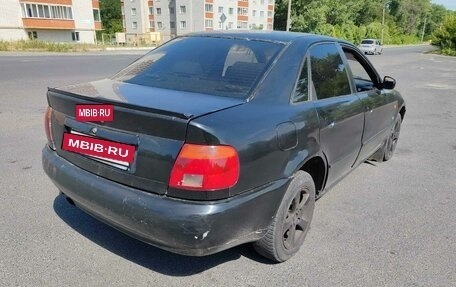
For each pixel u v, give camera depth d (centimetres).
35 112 682
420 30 10362
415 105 975
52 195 359
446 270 268
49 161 264
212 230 199
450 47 4184
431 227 330
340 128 309
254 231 227
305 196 276
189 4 5959
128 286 238
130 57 2252
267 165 226
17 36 3991
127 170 217
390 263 274
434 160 527
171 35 6278
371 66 409
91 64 1647
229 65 271
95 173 234
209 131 194
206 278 249
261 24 6794
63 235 292
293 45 286
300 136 253
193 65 282
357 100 347
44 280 240
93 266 256
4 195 354
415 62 2708
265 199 226
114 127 221
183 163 196
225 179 199
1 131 558
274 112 239
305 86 279
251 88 245
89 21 4634
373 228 325
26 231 295
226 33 321
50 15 4191
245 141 209
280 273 258
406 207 370
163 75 280
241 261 269
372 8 7531
